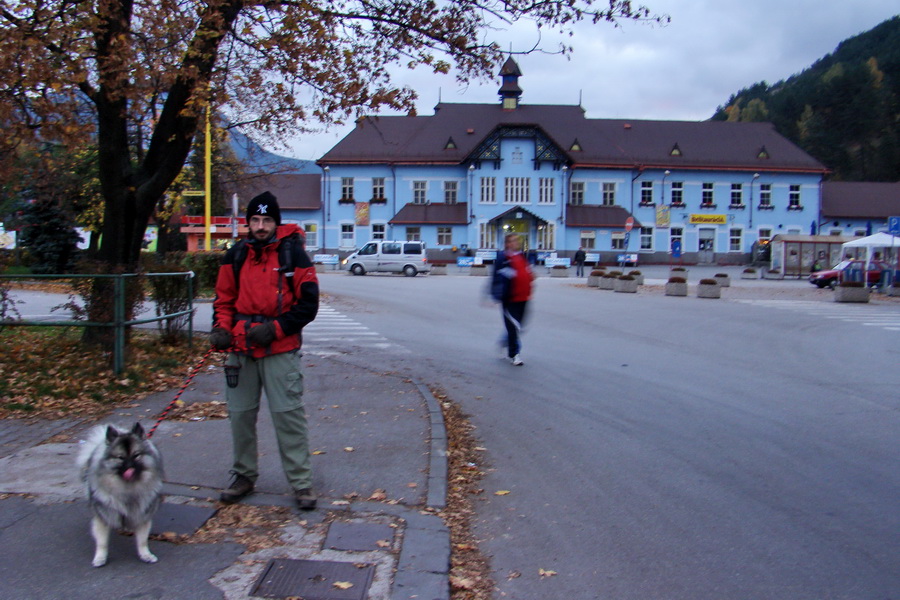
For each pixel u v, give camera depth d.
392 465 5.98
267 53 10.73
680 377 10.45
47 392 7.70
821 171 63.25
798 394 9.34
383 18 10.91
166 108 10.22
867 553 4.63
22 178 18.45
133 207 10.21
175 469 5.64
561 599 4.03
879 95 120.50
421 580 4.07
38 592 3.79
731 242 63.12
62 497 5.00
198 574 4.03
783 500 5.55
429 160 59.44
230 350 4.97
